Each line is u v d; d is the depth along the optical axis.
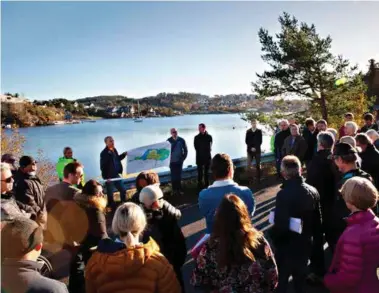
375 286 2.50
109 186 8.02
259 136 10.07
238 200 2.45
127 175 9.20
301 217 3.42
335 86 17.52
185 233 6.31
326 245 5.45
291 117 18.25
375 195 2.59
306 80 17.73
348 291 2.59
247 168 10.64
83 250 3.57
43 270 2.86
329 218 3.93
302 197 3.42
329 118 17.55
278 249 3.53
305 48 16.95
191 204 8.10
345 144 3.84
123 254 2.44
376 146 5.91
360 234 2.53
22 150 9.16
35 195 4.69
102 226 3.60
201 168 9.49
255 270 2.32
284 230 3.42
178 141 9.18
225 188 3.38
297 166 3.55
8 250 1.94
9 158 5.54
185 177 9.98
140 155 9.27
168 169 10.56
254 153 10.11
